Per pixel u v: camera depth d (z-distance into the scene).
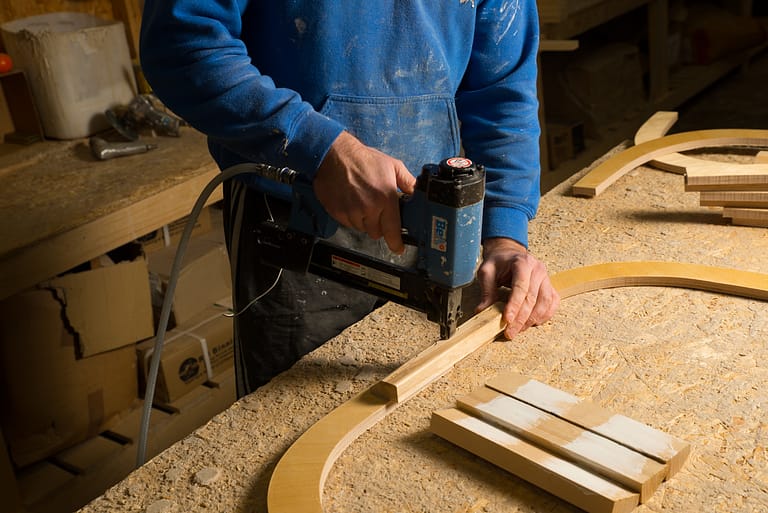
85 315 2.24
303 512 0.93
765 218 1.61
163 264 2.65
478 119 1.51
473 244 1.06
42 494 2.22
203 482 1.01
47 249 1.97
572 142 3.81
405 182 1.11
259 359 1.55
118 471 2.29
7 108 2.58
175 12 1.10
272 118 1.10
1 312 2.10
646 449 0.96
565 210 1.78
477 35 1.47
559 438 0.99
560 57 4.06
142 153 2.50
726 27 5.05
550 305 1.33
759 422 1.06
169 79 1.15
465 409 1.08
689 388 1.14
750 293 1.36
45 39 2.46
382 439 1.08
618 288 1.43
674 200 1.79
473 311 1.37
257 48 1.32
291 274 1.48
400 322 1.38
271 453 1.06
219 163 1.46
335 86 1.31
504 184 1.46
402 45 1.33
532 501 0.95
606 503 0.90
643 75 4.66
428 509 0.95
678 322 1.31
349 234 1.50
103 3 2.98
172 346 2.50
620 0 3.79
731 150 2.03
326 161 1.11
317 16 1.25
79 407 2.34
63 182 2.30
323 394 1.19
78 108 2.56
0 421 2.26
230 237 1.52
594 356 1.23
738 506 0.92
